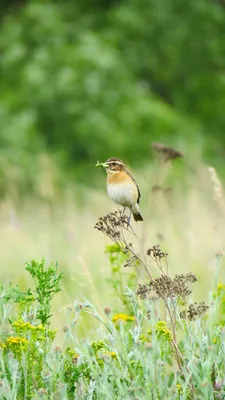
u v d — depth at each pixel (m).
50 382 6.37
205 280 10.95
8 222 16.09
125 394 6.21
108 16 29.28
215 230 13.15
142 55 28.88
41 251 13.66
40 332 6.71
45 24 27.77
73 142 25.81
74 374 6.66
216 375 6.83
